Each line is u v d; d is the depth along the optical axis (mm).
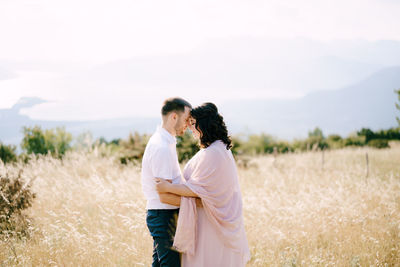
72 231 3830
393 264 3498
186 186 2711
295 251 3604
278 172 8188
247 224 4551
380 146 17125
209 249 2787
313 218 4656
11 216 4270
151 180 2844
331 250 3781
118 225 4422
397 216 4562
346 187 6125
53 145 10742
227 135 2881
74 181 6223
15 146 10125
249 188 6535
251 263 3547
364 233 4129
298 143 19203
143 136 9820
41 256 3508
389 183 6547
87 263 3412
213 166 2727
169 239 2799
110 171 7488
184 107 2875
